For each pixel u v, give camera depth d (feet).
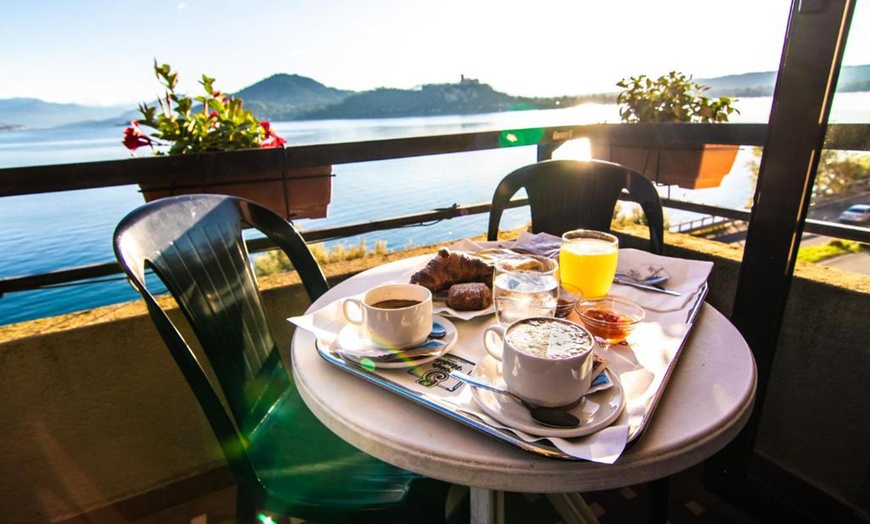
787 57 3.64
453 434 1.92
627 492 4.97
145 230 2.75
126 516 4.67
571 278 3.19
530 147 7.18
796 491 4.56
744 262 4.23
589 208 5.53
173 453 4.81
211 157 4.64
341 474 2.95
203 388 2.44
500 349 2.28
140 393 4.54
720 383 2.21
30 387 4.09
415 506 2.77
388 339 2.42
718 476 4.75
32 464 4.25
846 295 4.09
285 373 3.79
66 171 4.08
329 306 2.98
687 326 2.72
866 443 4.19
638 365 2.27
